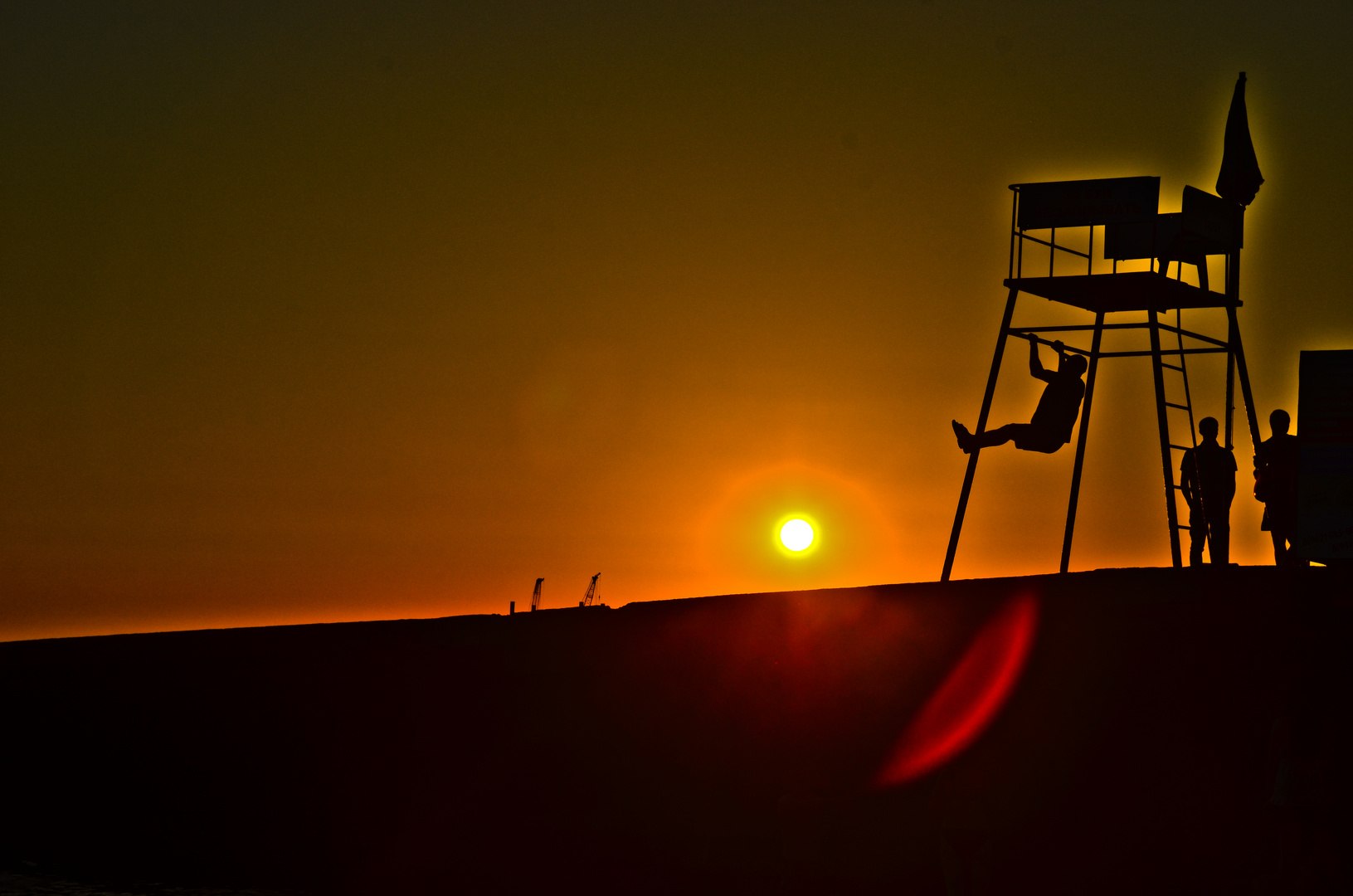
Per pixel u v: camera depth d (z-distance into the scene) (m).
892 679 14.95
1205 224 20.72
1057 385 20.30
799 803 13.62
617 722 16.52
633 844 15.28
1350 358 14.69
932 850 13.14
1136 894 11.88
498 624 18.75
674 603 17.73
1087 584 14.69
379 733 18.09
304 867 17.17
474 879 15.85
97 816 18.94
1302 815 10.70
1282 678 12.77
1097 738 13.23
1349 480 14.52
